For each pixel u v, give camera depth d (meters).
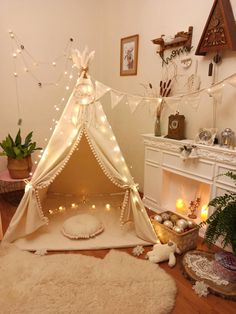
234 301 1.75
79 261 2.08
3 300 1.70
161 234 2.37
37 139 3.56
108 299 1.72
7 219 2.76
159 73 2.97
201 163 2.36
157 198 2.97
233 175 1.93
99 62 3.85
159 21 2.87
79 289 1.80
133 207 2.33
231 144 2.24
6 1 3.05
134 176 3.63
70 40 3.55
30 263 2.04
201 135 2.43
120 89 3.65
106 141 2.38
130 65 3.38
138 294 1.77
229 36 2.07
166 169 2.76
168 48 2.77
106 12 3.65
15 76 3.27
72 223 2.49
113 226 2.60
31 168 3.02
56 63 3.50
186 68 2.64
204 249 2.30
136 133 3.48
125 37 3.38
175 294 1.79
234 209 1.82
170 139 2.64
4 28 3.10
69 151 2.31
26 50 3.28
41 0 3.25
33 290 1.78
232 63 2.21
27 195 2.23
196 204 2.68
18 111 3.37
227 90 2.28
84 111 2.36
